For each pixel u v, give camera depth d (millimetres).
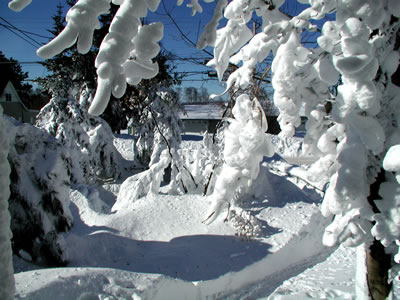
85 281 4031
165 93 17641
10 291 1729
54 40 1038
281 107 2664
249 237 8164
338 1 1906
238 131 3021
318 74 2504
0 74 42219
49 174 7398
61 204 7516
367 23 1855
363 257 2762
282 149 26531
